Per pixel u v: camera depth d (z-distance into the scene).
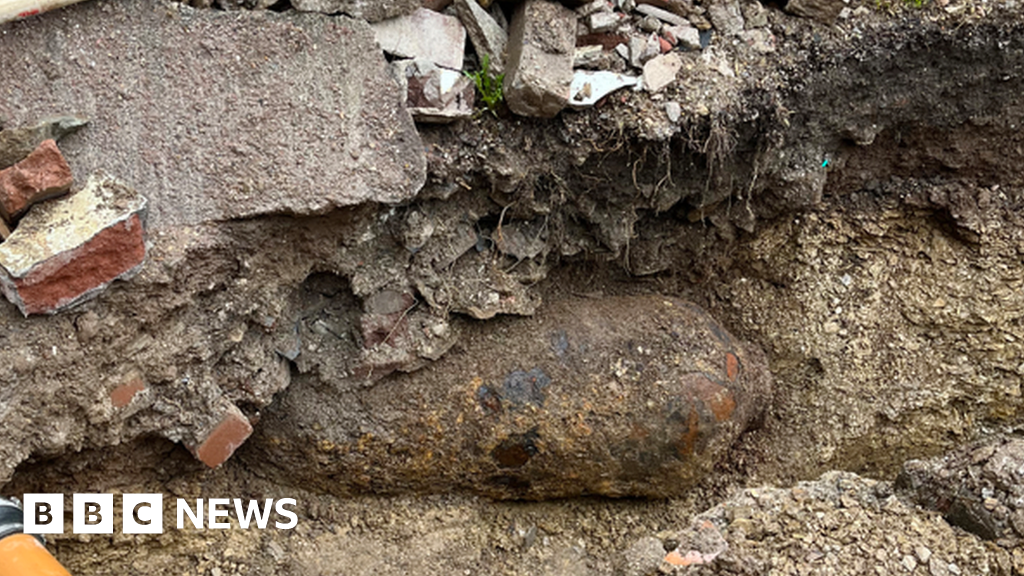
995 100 2.85
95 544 2.39
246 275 2.26
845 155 2.97
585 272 3.00
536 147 2.52
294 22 2.19
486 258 2.67
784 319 3.11
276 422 2.54
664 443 2.63
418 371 2.59
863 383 3.06
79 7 2.03
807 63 2.65
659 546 2.54
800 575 2.27
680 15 2.60
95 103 2.05
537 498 2.82
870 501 2.56
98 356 2.08
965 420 3.11
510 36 2.44
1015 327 3.03
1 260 1.89
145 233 2.07
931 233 3.13
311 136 2.19
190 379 2.28
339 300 2.54
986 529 2.33
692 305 2.94
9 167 1.97
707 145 2.56
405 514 2.71
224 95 2.13
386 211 2.38
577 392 2.60
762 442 3.08
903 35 2.68
